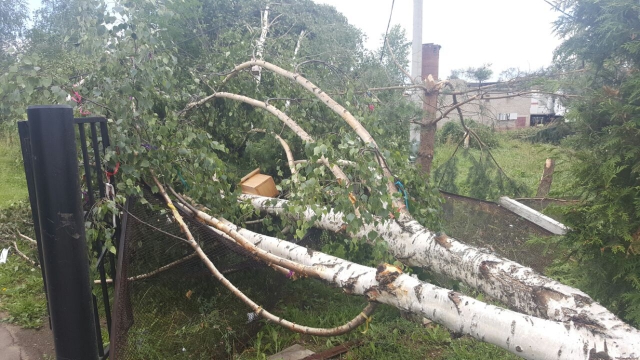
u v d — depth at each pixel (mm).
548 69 4691
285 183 3061
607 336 1889
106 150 2877
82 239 2078
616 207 2738
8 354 3336
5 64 3814
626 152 2736
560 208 3041
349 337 3420
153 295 3102
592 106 2967
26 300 4070
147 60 3611
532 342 1967
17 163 8430
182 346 3041
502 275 2438
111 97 3303
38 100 3344
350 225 2859
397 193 3049
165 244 3199
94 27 3469
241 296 3146
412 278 2451
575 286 3279
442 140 7918
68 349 2109
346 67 6035
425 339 3369
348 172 3156
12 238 5094
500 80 5809
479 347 3227
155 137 3467
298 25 7633
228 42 5812
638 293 2738
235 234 3088
